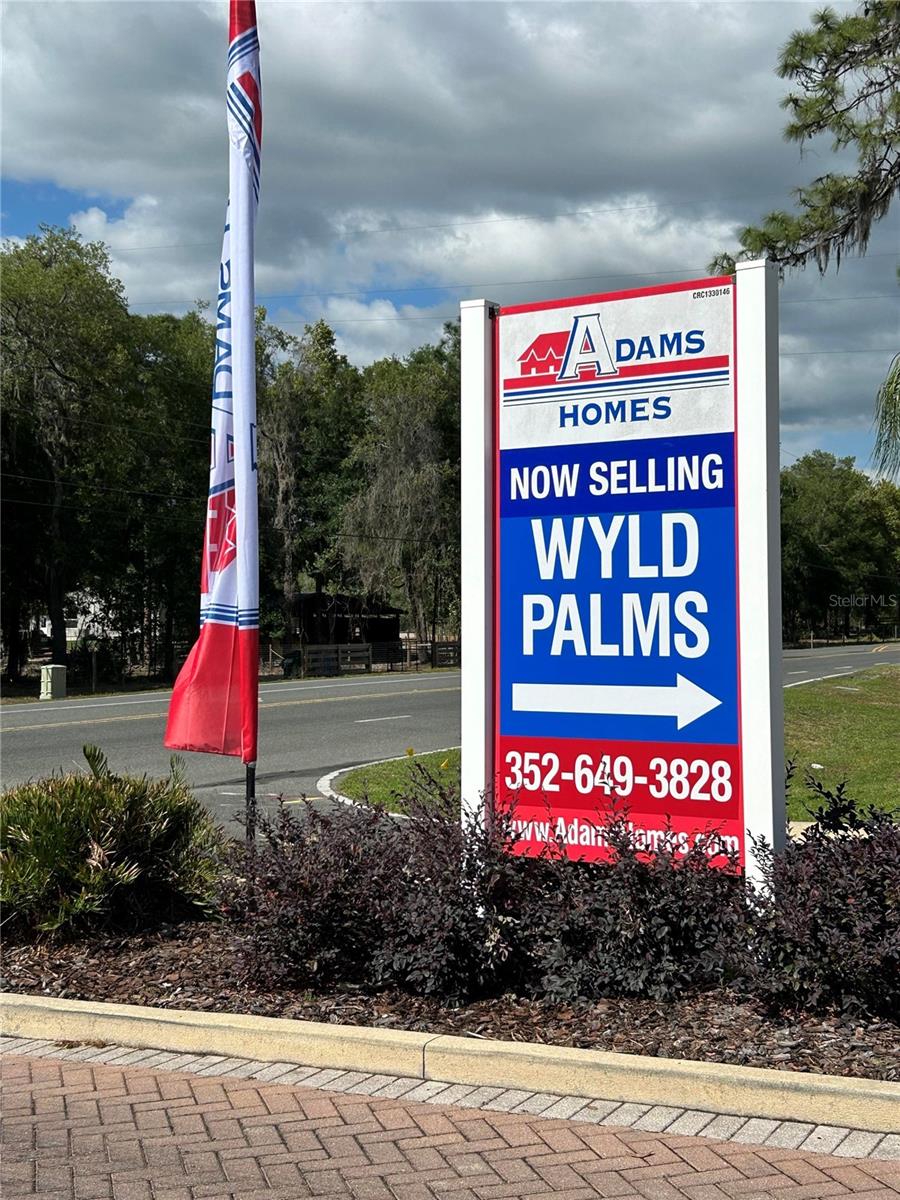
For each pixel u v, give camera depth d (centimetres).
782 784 600
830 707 2188
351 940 600
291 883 596
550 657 645
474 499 666
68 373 3978
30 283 3838
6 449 4041
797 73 1689
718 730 601
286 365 5303
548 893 591
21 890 676
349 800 1190
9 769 1487
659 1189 397
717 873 567
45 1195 405
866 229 1667
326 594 5484
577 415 645
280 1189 406
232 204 725
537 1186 402
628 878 559
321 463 5947
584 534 640
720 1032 511
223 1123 464
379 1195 400
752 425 598
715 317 612
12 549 4178
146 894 724
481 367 666
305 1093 493
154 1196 404
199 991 599
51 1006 575
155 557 4356
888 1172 407
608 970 557
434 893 582
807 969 522
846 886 522
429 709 2355
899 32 1623
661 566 619
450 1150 434
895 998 521
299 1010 566
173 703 738
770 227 1689
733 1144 432
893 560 10975
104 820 708
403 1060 509
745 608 595
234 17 719
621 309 634
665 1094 468
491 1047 498
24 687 3975
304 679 3797
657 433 623
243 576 721
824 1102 448
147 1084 509
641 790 619
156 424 4284
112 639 4634
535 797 646
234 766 1517
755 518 595
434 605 5762
